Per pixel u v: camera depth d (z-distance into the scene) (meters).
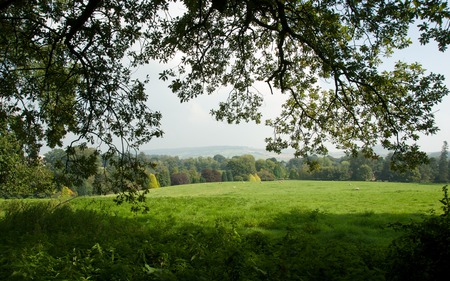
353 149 13.13
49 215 12.35
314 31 10.30
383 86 10.37
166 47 11.02
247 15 10.13
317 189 44.06
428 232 4.83
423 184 50.75
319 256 6.77
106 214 15.60
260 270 5.45
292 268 6.00
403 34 9.65
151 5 9.98
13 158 19.23
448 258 4.53
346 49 9.84
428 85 9.93
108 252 7.11
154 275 5.30
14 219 11.67
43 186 13.59
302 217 17.31
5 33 10.42
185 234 9.58
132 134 11.16
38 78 12.59
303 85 13.77
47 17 10.43
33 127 10.85
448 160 62.12
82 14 8.72
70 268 5.62
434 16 7.54
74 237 8.79
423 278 4.57
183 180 89.94
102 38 9.84
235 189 49.38
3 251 7.34
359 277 5.47
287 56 13.60
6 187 21.39
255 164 104.75
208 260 6.40
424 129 10.00
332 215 18.22
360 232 13.38
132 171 10.98
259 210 20.45
